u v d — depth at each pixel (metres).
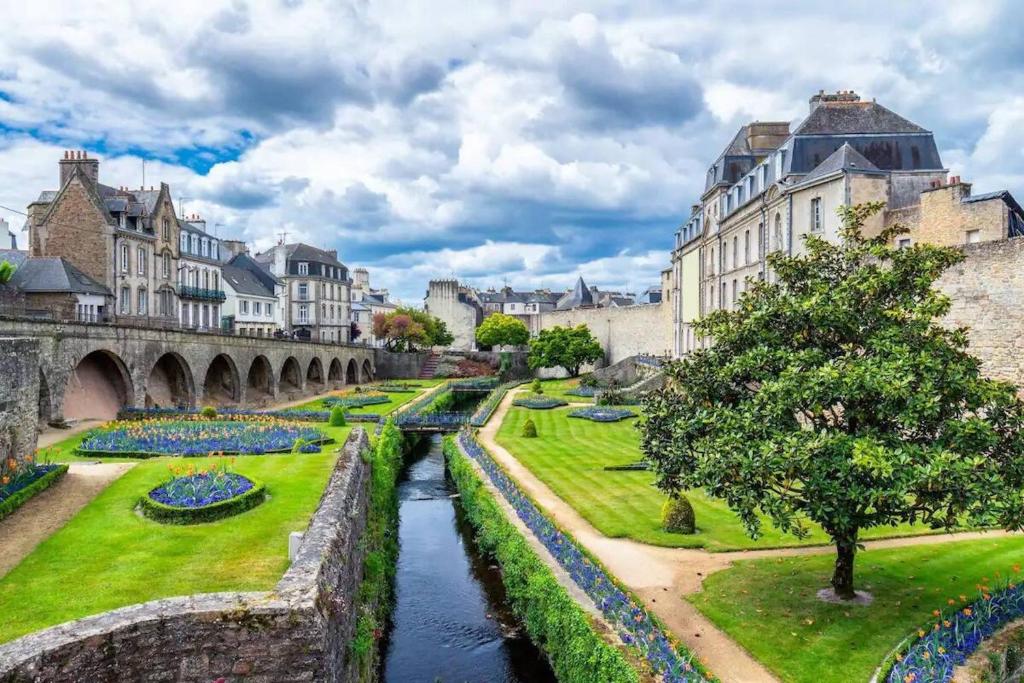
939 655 10.73
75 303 41.19
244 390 49.50
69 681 7.20
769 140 50.97
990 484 11.11
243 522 16.25
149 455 25.69
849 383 11.95
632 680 10.27
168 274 53.81
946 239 29.50
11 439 17.53
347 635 10.74
